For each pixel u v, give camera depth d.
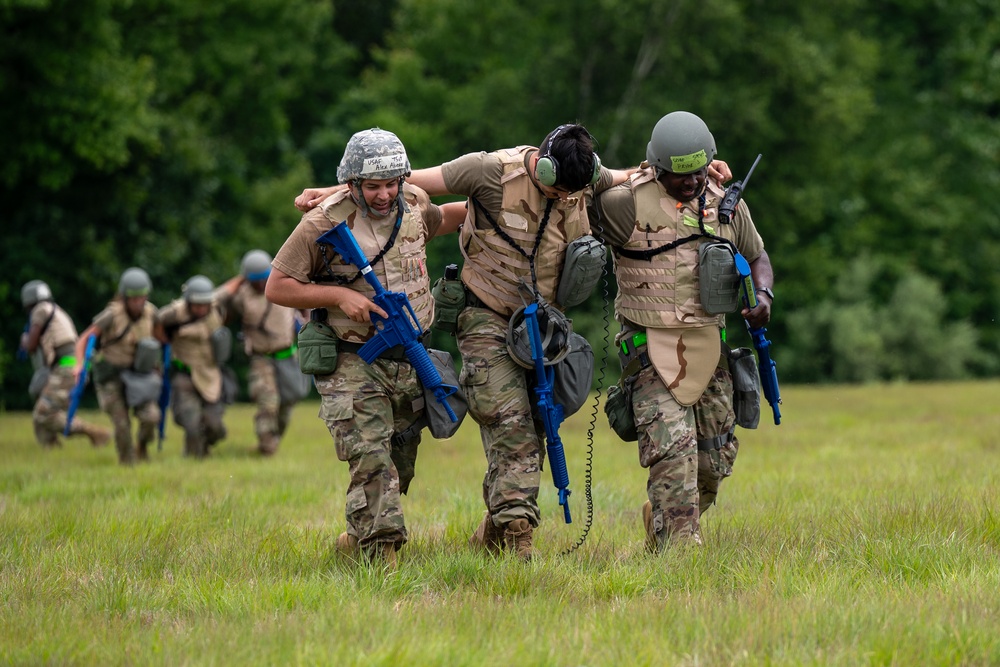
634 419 23.98
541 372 22.58
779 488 33.38
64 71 104.06
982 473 34.72
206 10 132.12
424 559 22.78
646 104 128.25
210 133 135.00
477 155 23.02
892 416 67.38
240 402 130.25
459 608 18.44
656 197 23.42
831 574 20.25
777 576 19.98
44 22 103.81
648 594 19.77
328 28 154.00
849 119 135.12
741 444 50.97
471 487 35.94
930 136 162.00
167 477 40.66
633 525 28.16
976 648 15.63
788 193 135.75
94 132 107.44
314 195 23.00
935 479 33.56
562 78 131.12
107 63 108.25
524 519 22.44
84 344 49.38
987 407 72.38
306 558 23.31
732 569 20.80
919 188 153.88
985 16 164.62
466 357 23.12
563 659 15.70
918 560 21.11
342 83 156.00
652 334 23.36
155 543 25.11
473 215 23.12
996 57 161.12
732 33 129.88
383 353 22.69
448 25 147.50
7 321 115.31
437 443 57.34
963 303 159.12
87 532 26.59
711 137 23.14
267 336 51.84
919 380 146.88
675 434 23.08
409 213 22.98
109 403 50.28
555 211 22.73
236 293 51.59
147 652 16.14
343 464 45.94
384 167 22.06
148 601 19.73
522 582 20.36
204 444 51.53
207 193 127.56
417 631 16.94
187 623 18.25
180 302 50.81
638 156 127.31
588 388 23.39
